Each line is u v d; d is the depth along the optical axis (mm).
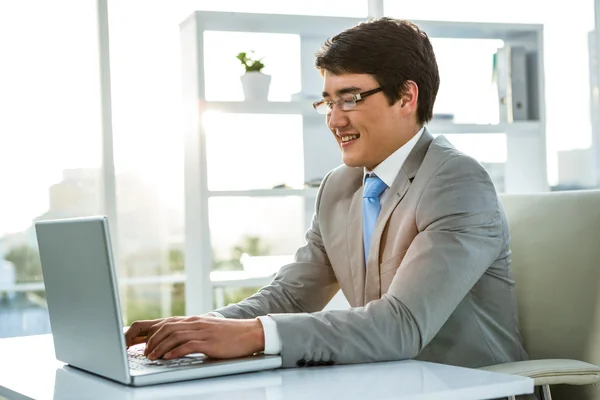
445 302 1526
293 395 1142
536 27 3834
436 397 1141
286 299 1910
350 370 1349
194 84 3504
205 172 3449
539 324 1881
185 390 1208
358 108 1734
